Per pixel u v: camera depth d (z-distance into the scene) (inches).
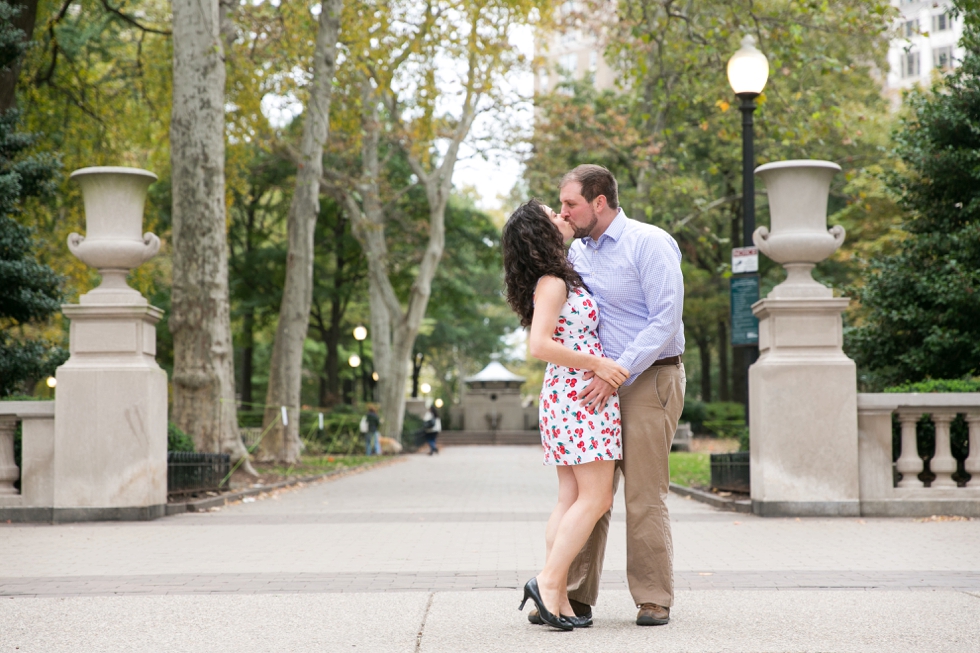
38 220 811.4
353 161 1213.1
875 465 361.4
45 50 775.1
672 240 172.1
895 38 702.5
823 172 368.5
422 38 809.5
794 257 368.8
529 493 523.8
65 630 163.8
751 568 232.8
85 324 376.5
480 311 2413.9
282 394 805.9
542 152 1021.2
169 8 908.0
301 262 815.7
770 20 684.7
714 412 1433.3
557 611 160.6
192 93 573.0
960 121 527.2
